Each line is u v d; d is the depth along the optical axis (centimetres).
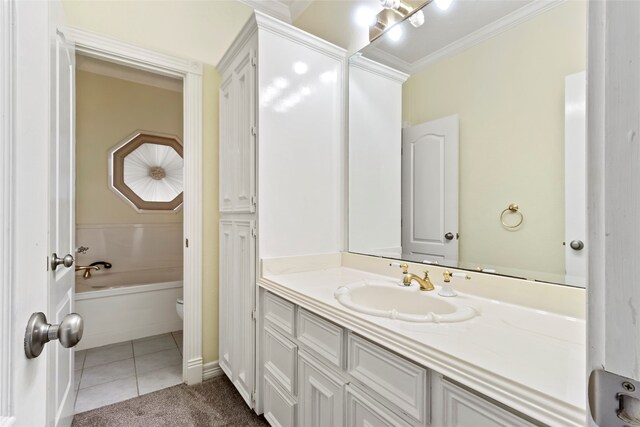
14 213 42
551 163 101
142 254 327
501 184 114
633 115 26
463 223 126
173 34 194
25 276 46
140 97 324
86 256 297
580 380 56
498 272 113
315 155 169
